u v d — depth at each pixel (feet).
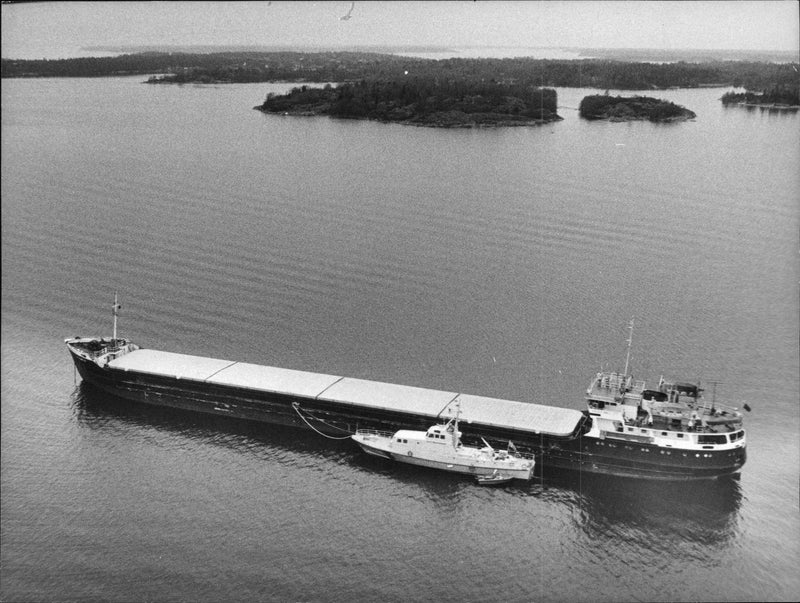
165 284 556.92
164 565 306.35
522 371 437.99
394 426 396.37
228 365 443.73
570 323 487.61
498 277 551.59
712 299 510.58
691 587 301.84
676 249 576.61
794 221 625.00
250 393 415.44
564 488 363.15
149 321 505.25
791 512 343.46
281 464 378.73
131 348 465.47
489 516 342.44
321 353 460.55
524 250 593.83
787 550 321.32
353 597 293.23
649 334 470.80
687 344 458.50
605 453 369.71
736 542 326.24
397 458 379.55
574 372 437.58
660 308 497.46
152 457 383.04
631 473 369.50
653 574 309.83
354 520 336.49
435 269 568.00
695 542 326.85
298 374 432.66
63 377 462.19
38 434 401.90
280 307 517.96
